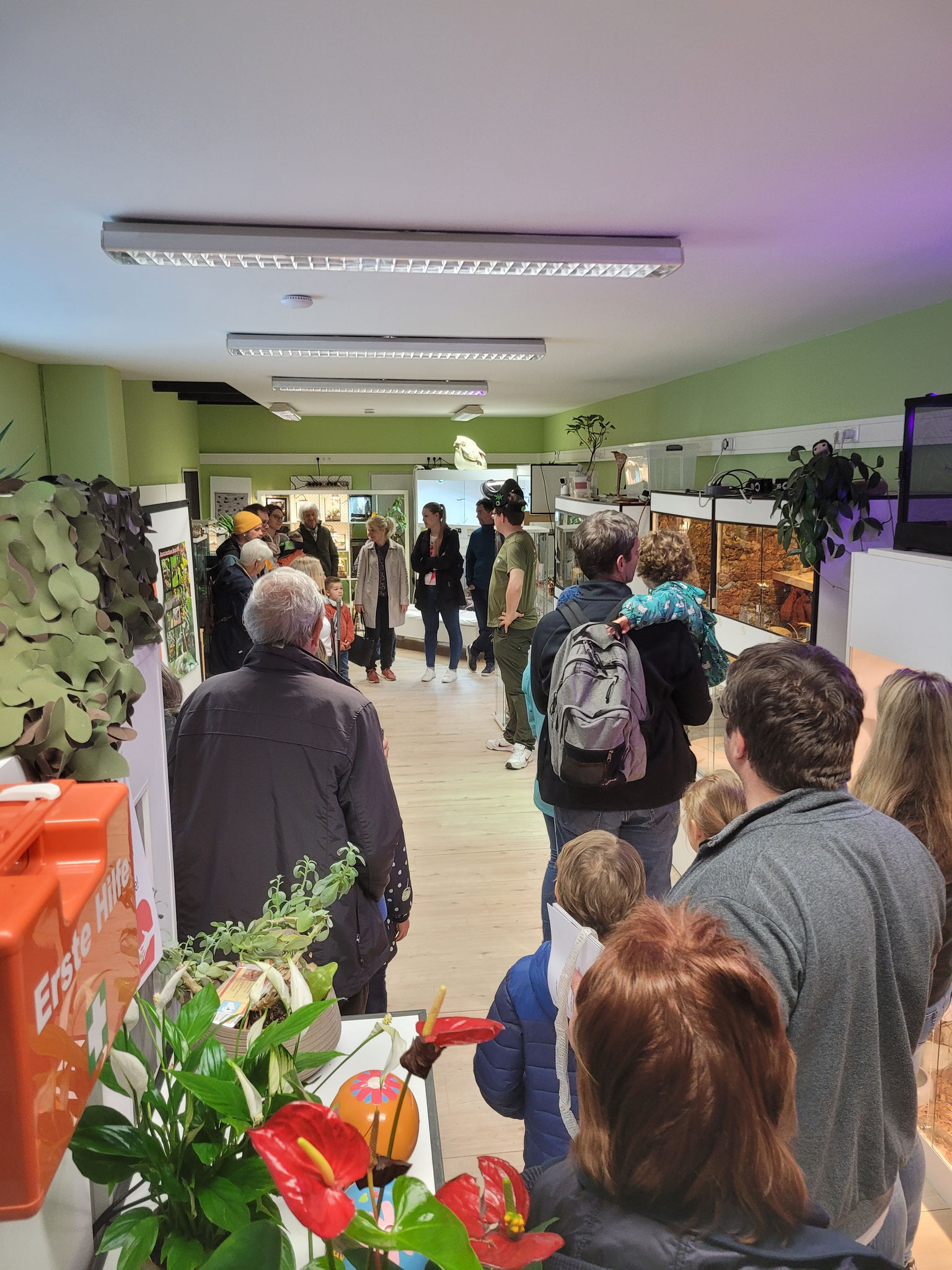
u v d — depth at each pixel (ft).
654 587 8.83
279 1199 3.46
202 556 22.09
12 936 1.63
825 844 3.75
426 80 4.73
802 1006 3.45
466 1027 2.48
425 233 7.94
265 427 37.45
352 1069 4.41
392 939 7.11
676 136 5.56
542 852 14.07
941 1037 6.97
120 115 5.21
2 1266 2.07
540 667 8.73
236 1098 2.46
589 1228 2.30
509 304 11.27
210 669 22.03
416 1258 3.08
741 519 13.05
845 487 10.43
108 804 2.26
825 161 6.08
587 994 2.38
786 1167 2.25
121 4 3.88
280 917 4.59
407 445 38.47
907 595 7.94
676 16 4.01
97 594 3.43
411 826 15.17
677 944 2.43
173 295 10.81
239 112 5.16
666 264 8.04
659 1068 2.19
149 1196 2.68
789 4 3.90
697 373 19.72
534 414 37.32
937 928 3.85
